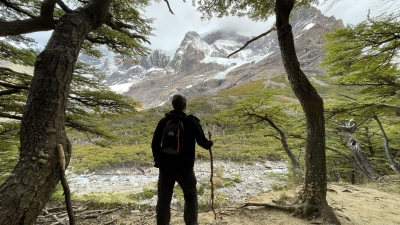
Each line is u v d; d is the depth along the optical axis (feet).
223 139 220.43
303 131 34.47
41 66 5.55
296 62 11.10
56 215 12.90
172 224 10.52
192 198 8.04
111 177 129.18
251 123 26.03
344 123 36.99
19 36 18.26
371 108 23.99
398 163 35.17
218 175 94.38
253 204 12.79
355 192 18.43
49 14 8.06
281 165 145.69
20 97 20.48
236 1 14.14
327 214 10.83
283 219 11.22
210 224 10.64
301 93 11.03
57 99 5.41
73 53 6.12
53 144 5.09
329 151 45.70
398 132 41.81
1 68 16.65
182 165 7.61
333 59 18.12
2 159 24.26
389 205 15.12
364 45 15.71
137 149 207.41
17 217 4.31
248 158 160.66
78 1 14.26
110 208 13.60
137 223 11.02
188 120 7.77
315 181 11.41
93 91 21.62
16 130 22.62
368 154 47.06
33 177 4.62
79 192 85.15
